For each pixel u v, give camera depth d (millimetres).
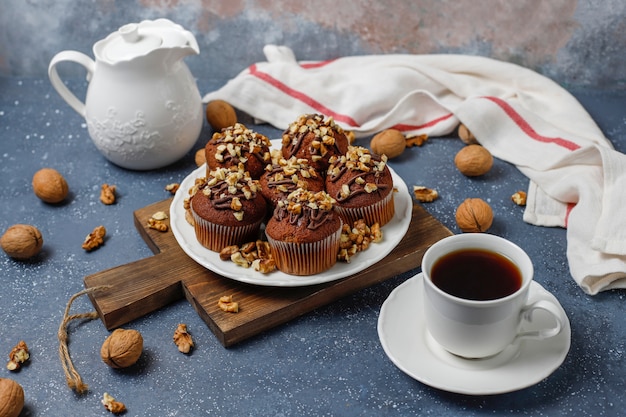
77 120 1279
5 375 927
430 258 881
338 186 1006
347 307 985
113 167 1185
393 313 927
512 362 885
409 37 1310
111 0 1308
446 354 896
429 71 1246
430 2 1272
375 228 1003
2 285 1021
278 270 969
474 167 1138
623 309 977
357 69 1286
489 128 1187
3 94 1328
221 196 973
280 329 966
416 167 1176
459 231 1075
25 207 1125
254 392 905
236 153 1031
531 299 908
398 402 895
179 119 1132
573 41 1272
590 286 995
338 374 920
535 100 1225
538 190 1113
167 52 1087
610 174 1060
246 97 1251
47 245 1069
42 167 1190
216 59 1355
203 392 906
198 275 994
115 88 1102
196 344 952
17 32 1336
